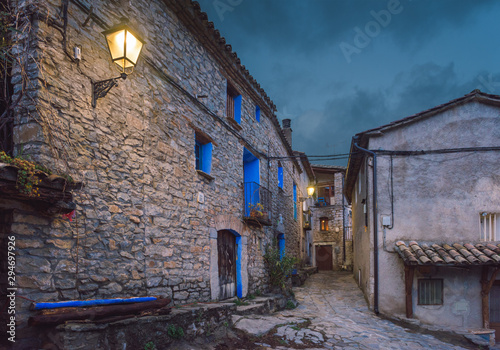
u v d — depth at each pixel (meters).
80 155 3.99
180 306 5.35
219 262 7.34
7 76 3.83
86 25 4.24
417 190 8.82
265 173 10.30
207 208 6.69
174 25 6.07
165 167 5.48
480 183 8.63
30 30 3.63
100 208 4.20
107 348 3.55
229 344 5.25
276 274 9.77
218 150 7.37
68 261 3.76
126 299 4.13
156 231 5.15
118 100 4.65
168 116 5.68
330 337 6.29
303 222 18.36
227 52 7.59
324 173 24.95
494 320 8.10
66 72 3.92
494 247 7.96
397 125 9.05
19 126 3.63
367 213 9.39
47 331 3.37
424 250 8.12
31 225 3.43
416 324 7.83
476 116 8.88
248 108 9.32
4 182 2.90
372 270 8.82
